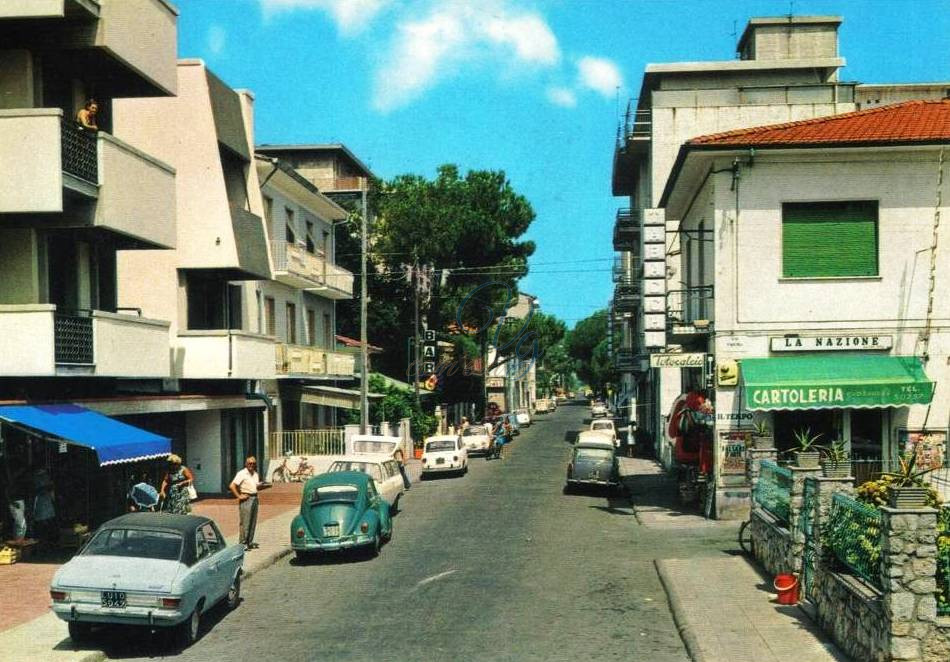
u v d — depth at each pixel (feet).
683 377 115.03
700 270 85.56
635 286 155.12
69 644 38.34
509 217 178.19
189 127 88.74
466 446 151.02
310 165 186.29
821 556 39.83
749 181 74.02
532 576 52.70
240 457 99.91
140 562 38.78
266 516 80.48
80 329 59.82
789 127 77.15
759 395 69.05
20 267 60.75
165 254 87.61
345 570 56.59
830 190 73.31
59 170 56.34
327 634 40.57
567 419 274.57
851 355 73.00
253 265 93.20
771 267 73.67
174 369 86.43
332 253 137.80
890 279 72.84
